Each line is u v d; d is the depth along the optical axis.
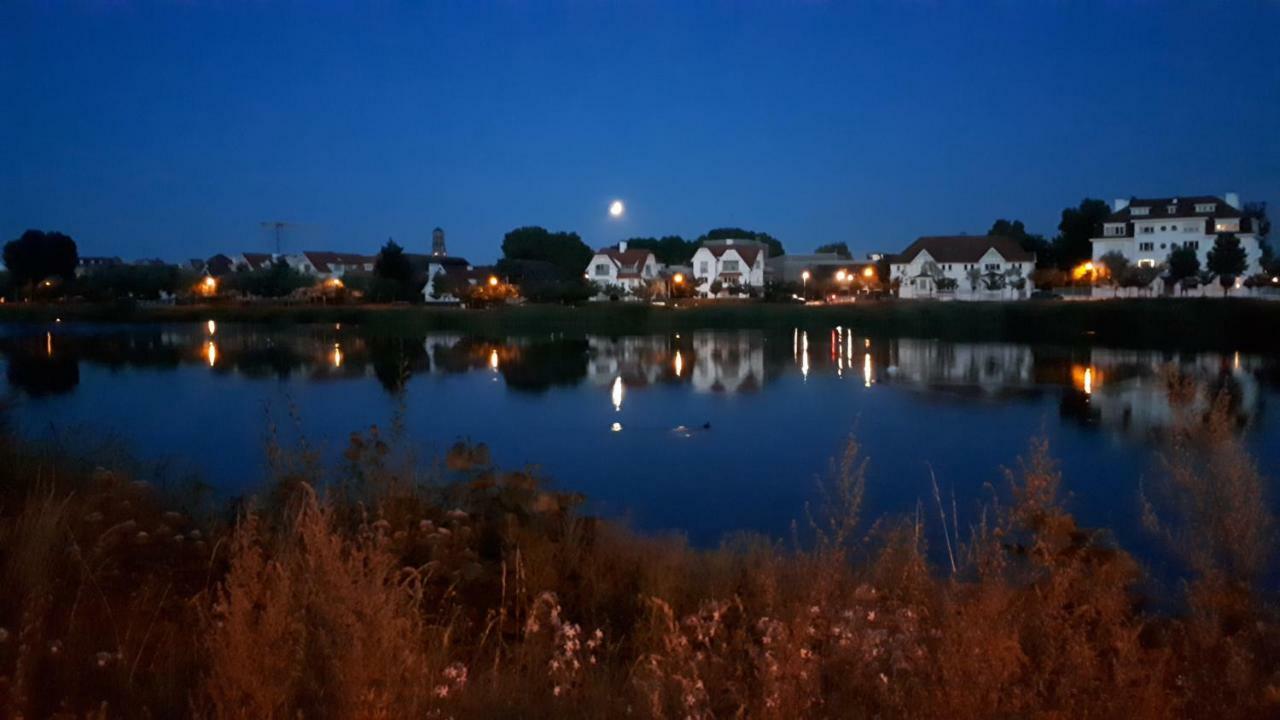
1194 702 4.68
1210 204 84.50
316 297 99.94
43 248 100.56
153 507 8.24
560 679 4.90
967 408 30.28
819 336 64.19
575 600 6.86
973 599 4.97
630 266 114.75
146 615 5.50
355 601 4.38
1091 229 95.25
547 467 20.55
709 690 4.86
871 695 4.61
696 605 6.89
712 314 73.06
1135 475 18.09
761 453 22.31
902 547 7.73
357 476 9.01
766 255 123.75
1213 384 35.22
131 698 4.36
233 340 63.09
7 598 5.32
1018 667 4.59
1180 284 75.94
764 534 14.31
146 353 52.97
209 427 25.30
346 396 33.81
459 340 63.12
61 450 10.23
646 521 15.62
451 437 24.61
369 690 4.11
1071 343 56.41
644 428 26.36
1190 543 6.43
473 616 6.32
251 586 4.66
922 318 67.12
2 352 53.09
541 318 72.44
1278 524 6.77
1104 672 4.84
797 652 4.62
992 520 12.59
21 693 4.12
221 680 4.14
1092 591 5.54
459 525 7.62
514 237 124.06
